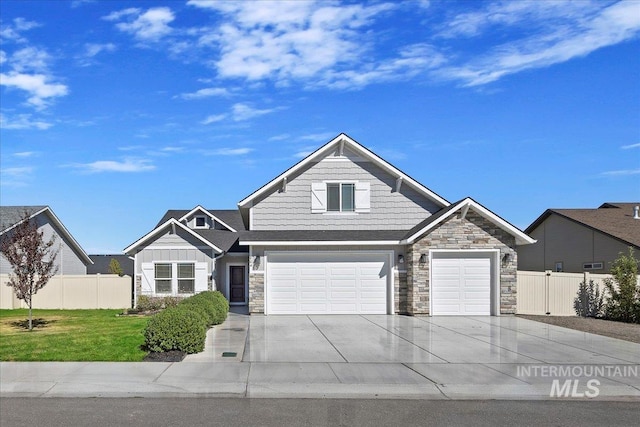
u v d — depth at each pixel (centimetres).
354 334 1705
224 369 1152
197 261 2798
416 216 2436
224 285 3005
